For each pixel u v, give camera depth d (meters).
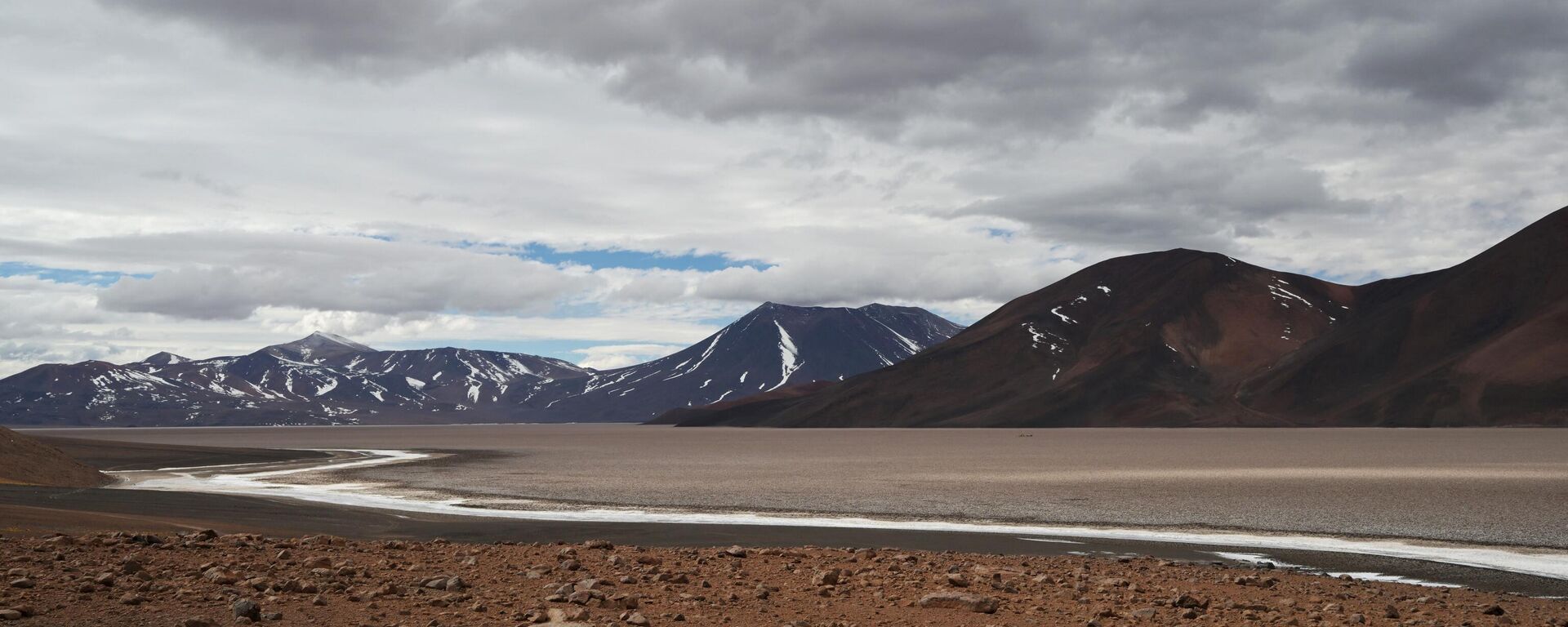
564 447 180.75
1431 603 21.17
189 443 199.00
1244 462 103.81
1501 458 110.94
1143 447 165.62
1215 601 20.08
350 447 176.62
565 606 16.45
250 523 36.62
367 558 22.31
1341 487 63.56
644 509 49.12
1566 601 23.56
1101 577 23.58
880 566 24.12
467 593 17.67
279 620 14.38
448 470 88.12
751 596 18.64
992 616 17.39
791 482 71.06
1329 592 22.70
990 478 76.19
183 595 15.79
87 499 44.44
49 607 14.48
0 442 62.91
